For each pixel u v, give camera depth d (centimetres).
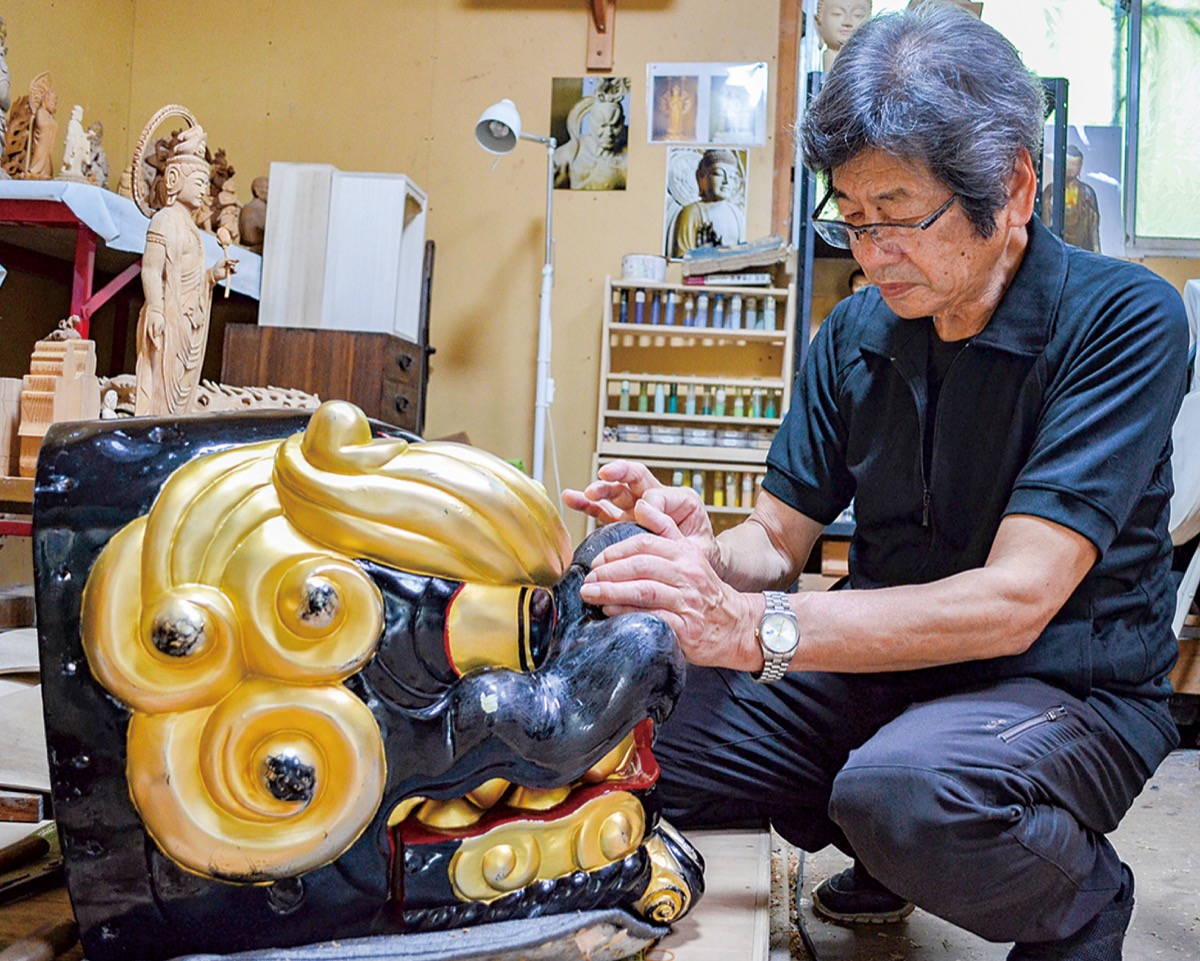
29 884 111
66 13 408
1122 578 123
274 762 78
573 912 92
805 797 139
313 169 390
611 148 441
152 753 78
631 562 99
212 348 445
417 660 83
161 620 77
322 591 78
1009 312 122
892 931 150
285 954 82
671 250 439
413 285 416
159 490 82
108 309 434
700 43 439
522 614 87
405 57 449
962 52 109
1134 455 113
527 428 441
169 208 266
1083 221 416
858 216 115
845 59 112
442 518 83
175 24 454
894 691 133
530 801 91
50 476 81
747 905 117
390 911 86
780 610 106
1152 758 121
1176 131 411
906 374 133
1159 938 157
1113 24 417
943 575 134
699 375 434
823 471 149
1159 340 117
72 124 314
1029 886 109
